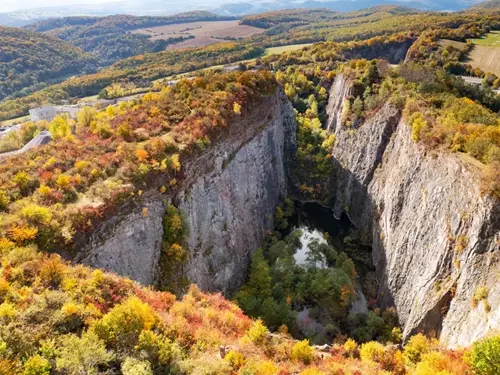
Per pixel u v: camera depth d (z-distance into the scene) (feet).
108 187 129.80
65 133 191.21
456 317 126.00
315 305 178.19
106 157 145.38
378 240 216.13
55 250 107.55
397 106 229.25
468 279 125.70
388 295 181.37
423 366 91.50
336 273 185.78
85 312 84.89
